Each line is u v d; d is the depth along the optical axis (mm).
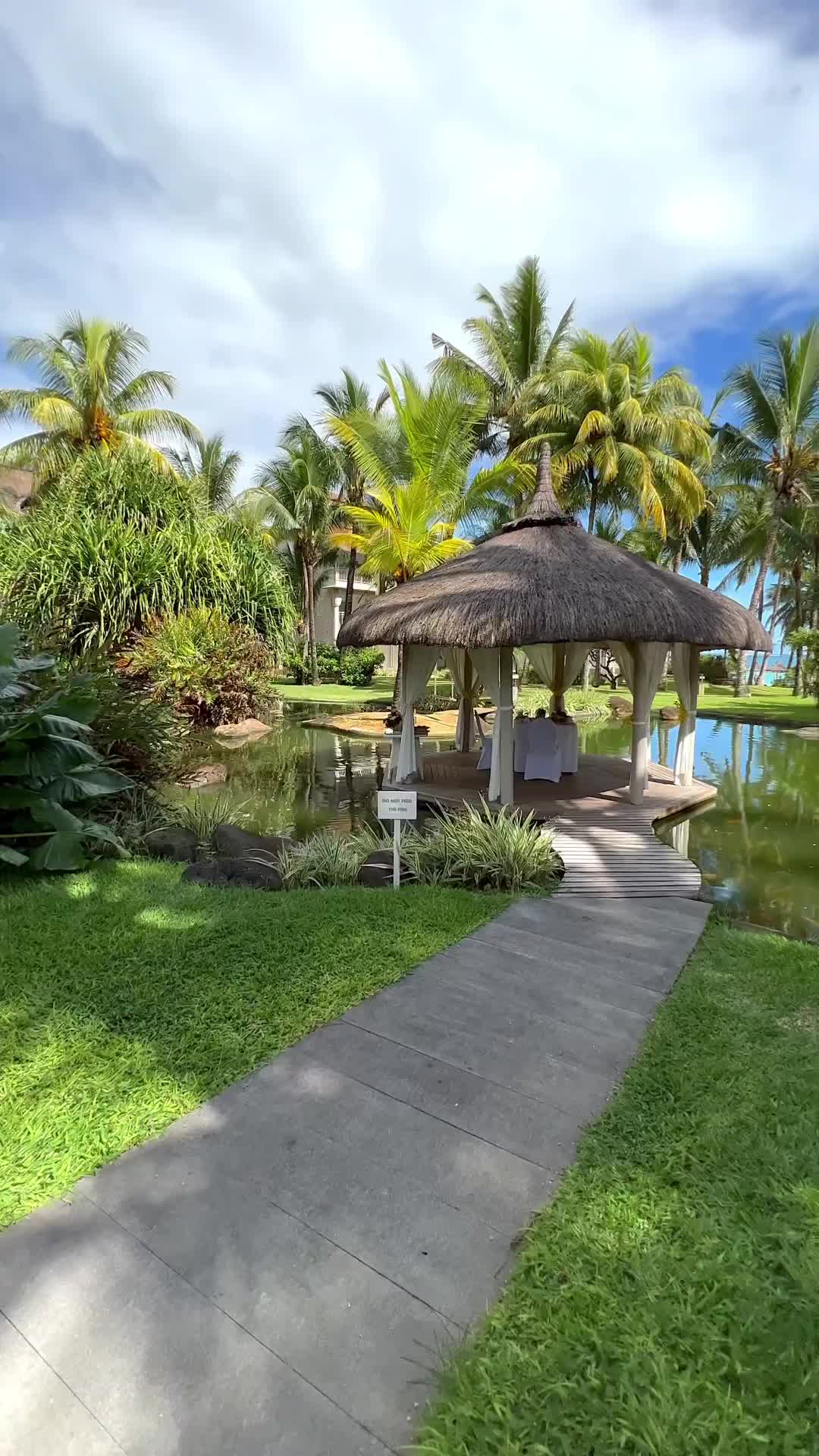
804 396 20688
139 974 3559
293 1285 1804
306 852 5508
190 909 4484
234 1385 1556
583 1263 1864
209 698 13070
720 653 32812
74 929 4113
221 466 26938
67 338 18141
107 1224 2004
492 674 6992
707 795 8188
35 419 17547
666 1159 2268
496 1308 1739
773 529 22484
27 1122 2447
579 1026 3148
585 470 19266
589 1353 1611
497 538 8062
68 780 5477
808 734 15453
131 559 13000
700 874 5492
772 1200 2074
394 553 13008
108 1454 1423
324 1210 2057
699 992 3490
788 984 3594
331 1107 2545
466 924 4340
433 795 7750
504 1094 2631
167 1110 2520
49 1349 1637
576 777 9172
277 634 15836
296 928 4164
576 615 5980
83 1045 2920
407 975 3639
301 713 18922
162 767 7395
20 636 6695
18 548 12844
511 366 19797
